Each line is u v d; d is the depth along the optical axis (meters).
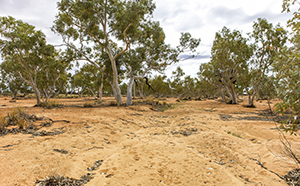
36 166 3.46
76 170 3.72
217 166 4.25
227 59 22.91
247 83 21.83
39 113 10.20
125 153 5.15
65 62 19.17
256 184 3.36
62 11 15.30
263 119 11.73
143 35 18.98
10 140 4.82
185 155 5.04
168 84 59.78
